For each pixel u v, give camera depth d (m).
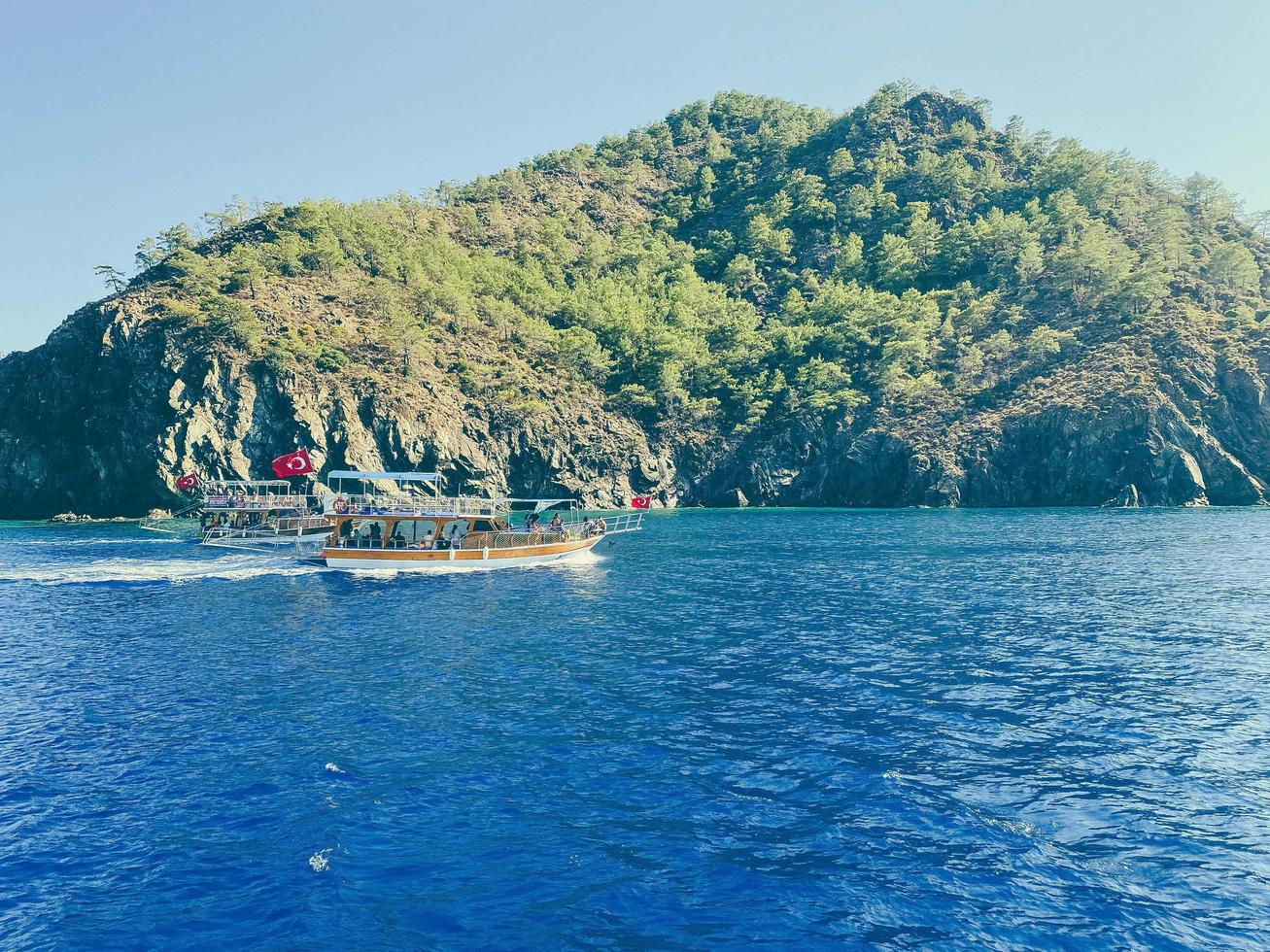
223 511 83.88
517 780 18.98
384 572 58.19
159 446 128.75
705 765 19.91
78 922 13.26
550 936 12.87
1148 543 74.38
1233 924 13.05
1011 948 12.46
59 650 32.75
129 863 15.20
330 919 13.30
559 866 15.06
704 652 31.98
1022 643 33.00
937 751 20.73
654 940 12.77
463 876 14.69
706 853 15.53
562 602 44.53
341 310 169.62
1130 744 21.12
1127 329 170.75
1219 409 149.25
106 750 21.00
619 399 190.25
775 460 178.88
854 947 12.52
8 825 16.72
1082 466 148.38
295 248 182.50
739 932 12.99
